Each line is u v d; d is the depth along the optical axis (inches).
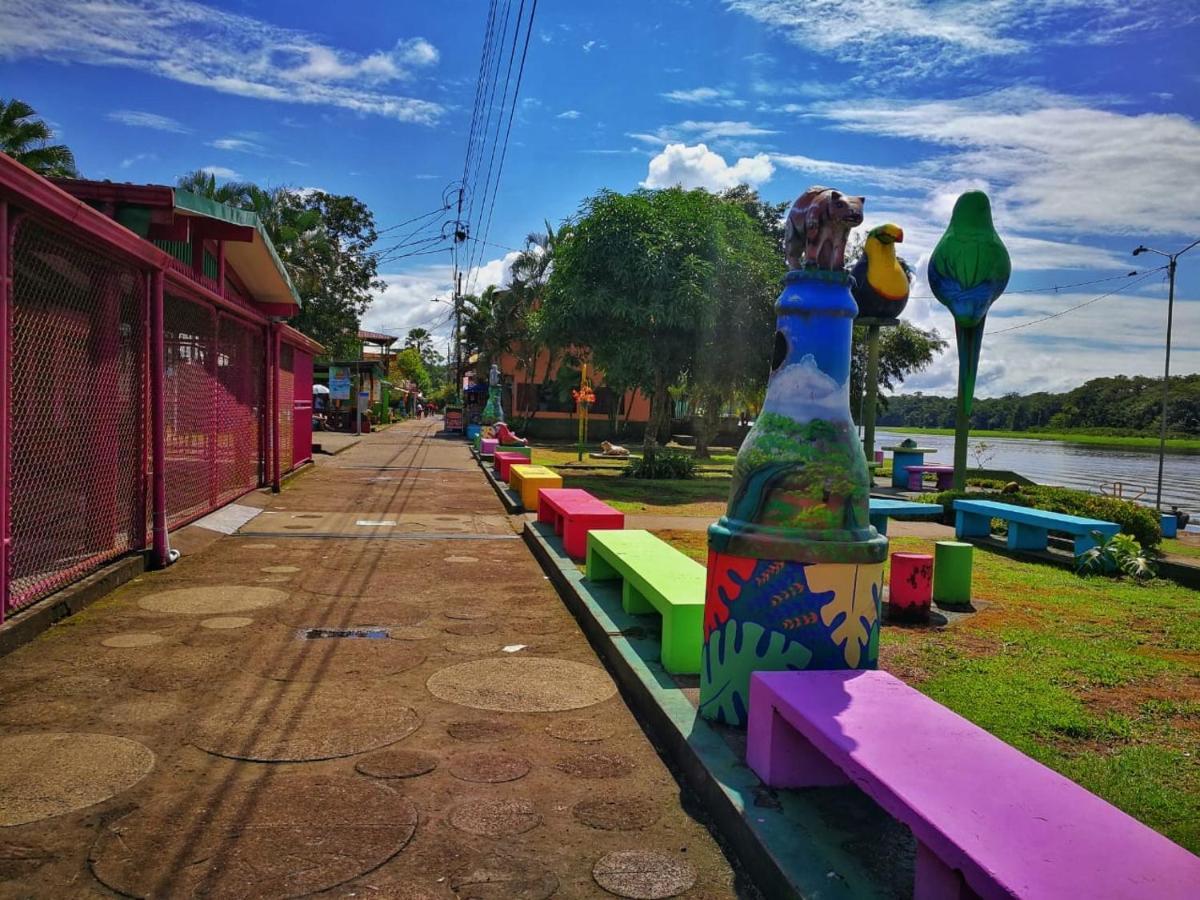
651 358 743.1
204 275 387.5
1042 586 292.5
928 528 458.3
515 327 1501.0
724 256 745.0
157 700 161.2
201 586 258.8
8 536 197.3
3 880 99.9
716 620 143.6
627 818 121.3
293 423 636.1
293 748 141.1
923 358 1418.6
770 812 112.7
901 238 206.5
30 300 237.6
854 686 120.6
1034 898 69.3
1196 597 279.4
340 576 280.7
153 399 279.7
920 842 83.0
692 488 657.0
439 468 746.8
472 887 102.4
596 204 771.4
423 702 165.9
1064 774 132.1
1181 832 113.4
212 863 105.2
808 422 137.5
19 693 163.0
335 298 1598.2
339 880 102.5
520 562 316.8
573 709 165.0
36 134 1159.0
